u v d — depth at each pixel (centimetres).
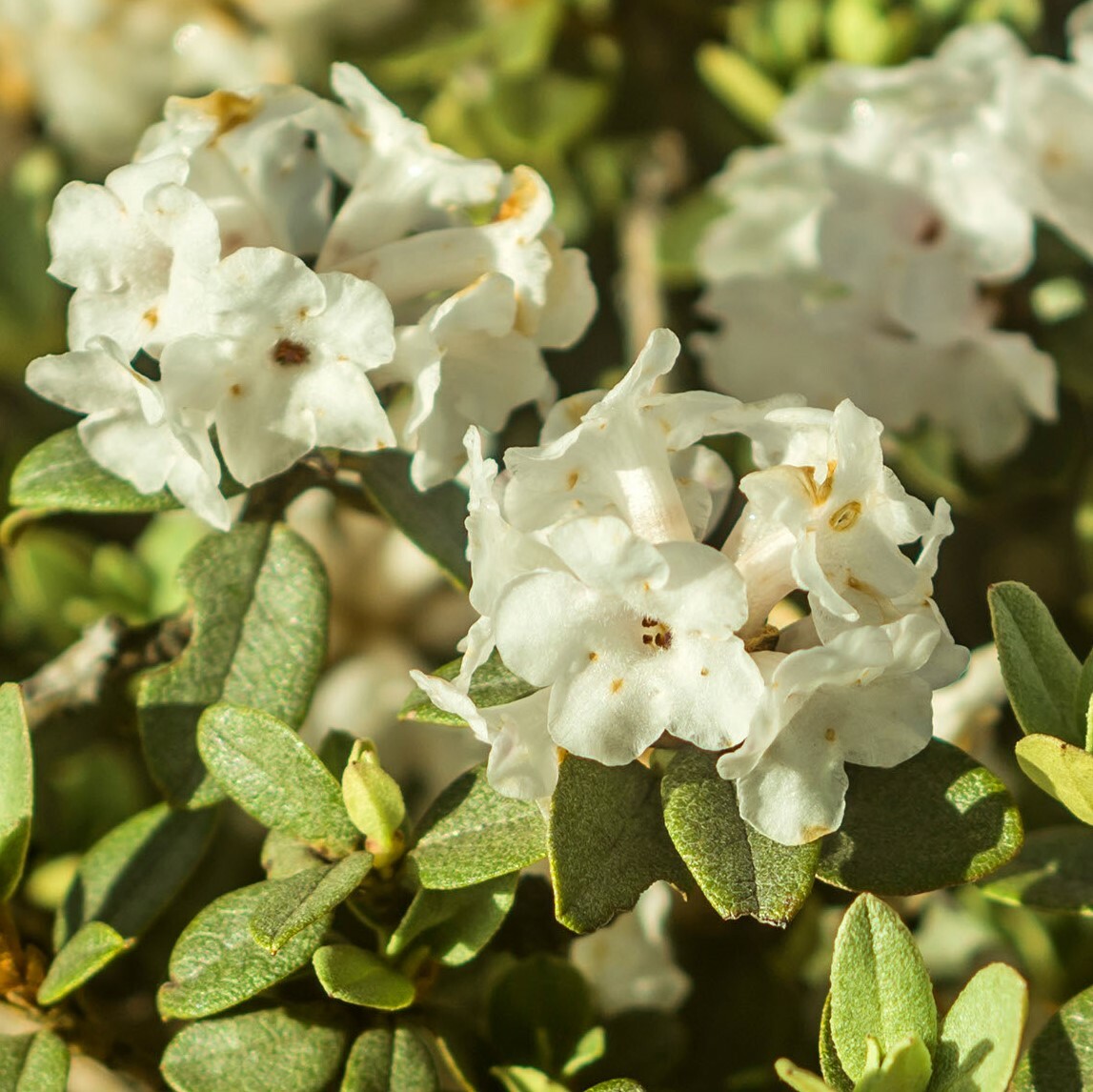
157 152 28
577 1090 29
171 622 31
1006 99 32
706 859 26
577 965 30
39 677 30
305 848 27
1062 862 28
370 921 27
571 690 26
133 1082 30
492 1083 28
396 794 27
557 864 26
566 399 28
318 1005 27
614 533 25
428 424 28
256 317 27
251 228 28
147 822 29
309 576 29
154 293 28
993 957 32
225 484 29
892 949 26
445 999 29
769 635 27
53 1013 28
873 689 26
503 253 28
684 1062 31
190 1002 27
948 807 27
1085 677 27
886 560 26
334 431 27
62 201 27
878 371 33
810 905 31
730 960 32
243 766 27
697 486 27
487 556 26
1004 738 33
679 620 26
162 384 27
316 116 28
